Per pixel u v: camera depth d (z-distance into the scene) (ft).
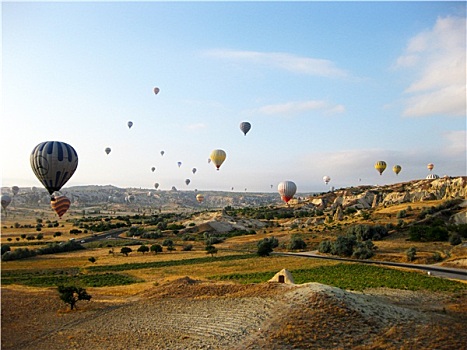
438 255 249.55
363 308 113.91
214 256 295.69
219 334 103.96
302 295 122.01
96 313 130.11
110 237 452.35
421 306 134.82
